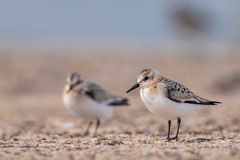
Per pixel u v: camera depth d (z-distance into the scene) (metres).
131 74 28.52
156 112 8.05
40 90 24.97
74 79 10.93
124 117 13.44
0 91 24.25
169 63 33.03
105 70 29.95
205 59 35.19
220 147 7.11
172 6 37.25
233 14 46.09
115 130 11.02
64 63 32.75
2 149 7.47
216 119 12.20
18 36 64.50
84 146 7.63
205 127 10.98
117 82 26.44
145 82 8.05
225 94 21.56
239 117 12.48
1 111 15.82
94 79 27.39
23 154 6.83
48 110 15.84
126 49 46.50
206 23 36.78
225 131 10.24
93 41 58.88
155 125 11.70
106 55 39.03
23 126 12.26
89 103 10.68
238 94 21.11
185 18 36.62
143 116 13.52
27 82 26.44
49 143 8.31
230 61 32.72
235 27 45.34
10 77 27.58
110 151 6.92
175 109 7.86
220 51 41.84
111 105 11.04
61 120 13.42
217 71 27.22
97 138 8.98
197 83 24.86
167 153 6.60
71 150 7.20
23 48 45.53
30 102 18.80
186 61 33.91
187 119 12.41
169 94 7.82
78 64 32.34
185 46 45.88
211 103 8.03
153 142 8.07
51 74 28.77
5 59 34.59
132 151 6.86
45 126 12.27
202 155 6.41
